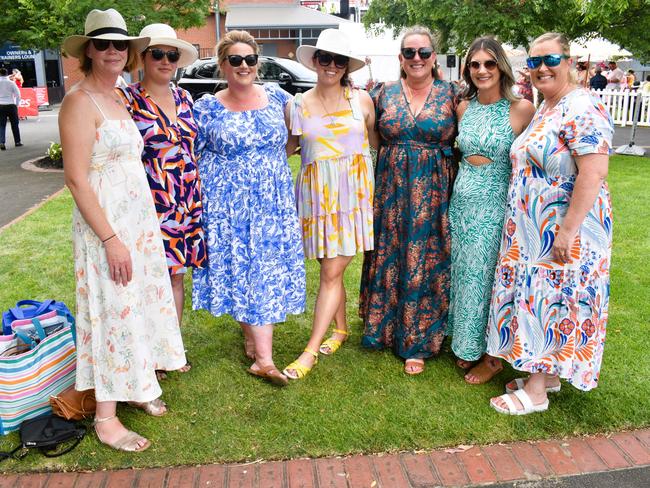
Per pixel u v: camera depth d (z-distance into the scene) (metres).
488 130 2.99
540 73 2.64
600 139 2.52
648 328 3.82
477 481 2.48
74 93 2.42
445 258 3.33
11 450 2.66
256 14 28.52
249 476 2.51
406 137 3.19
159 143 2.90
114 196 2.52
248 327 3.49
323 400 3.07
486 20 10.06
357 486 2.45
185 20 9.12
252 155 3.05
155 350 2.80
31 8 8.17
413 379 3.29
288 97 3.29
